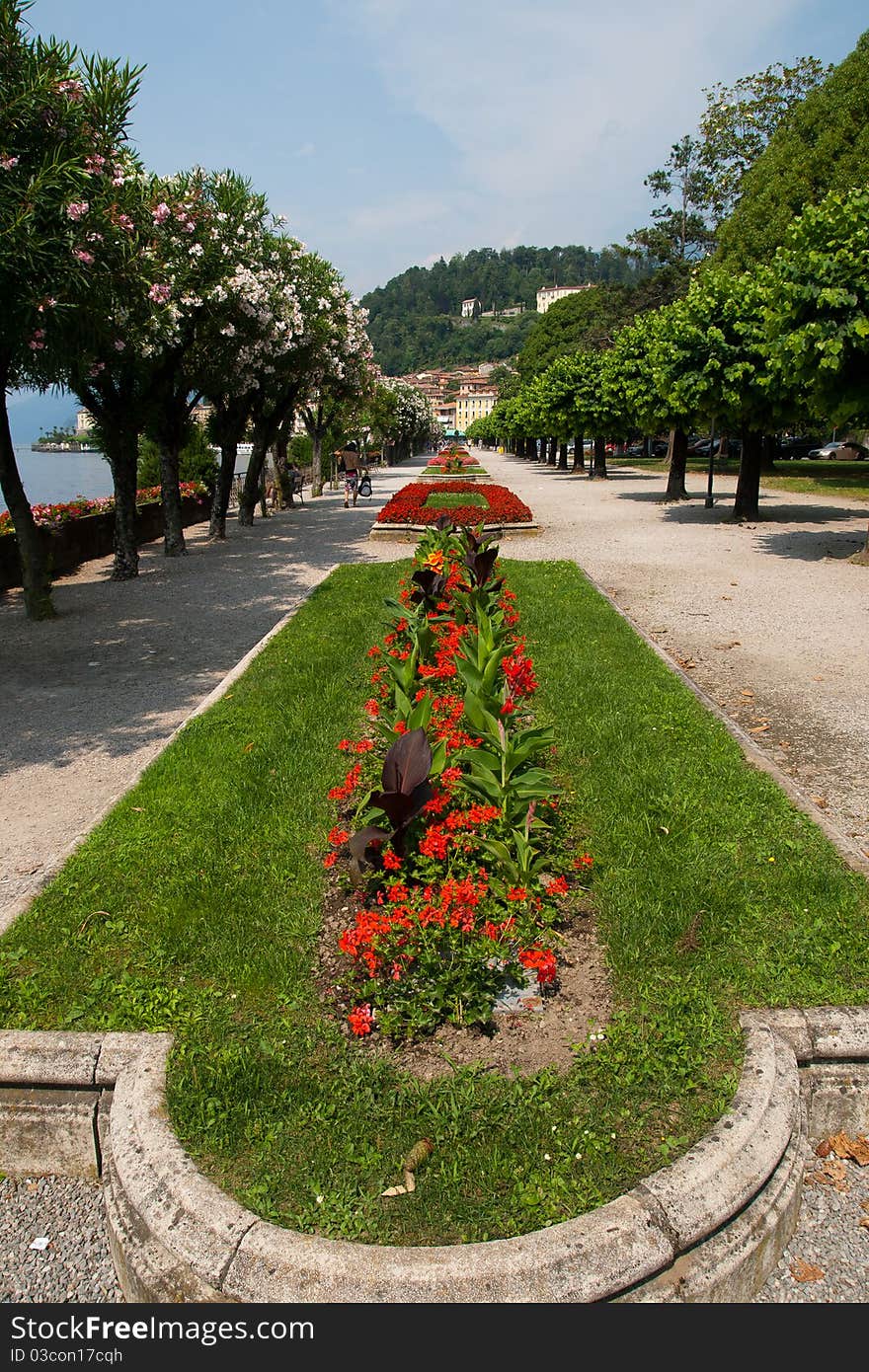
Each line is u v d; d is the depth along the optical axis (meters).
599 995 3.13
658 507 21.52
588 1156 2.45
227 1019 3.03
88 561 14.79
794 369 11.77
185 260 12.25
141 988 3.20
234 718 5.92
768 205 23.61
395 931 3.09
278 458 23.92
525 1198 2.31
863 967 3.23
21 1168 2.88
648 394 22.16
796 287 11.19
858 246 10.87
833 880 3.74
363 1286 2.08
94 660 8.47
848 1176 2.74
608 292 50.41
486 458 69.38
